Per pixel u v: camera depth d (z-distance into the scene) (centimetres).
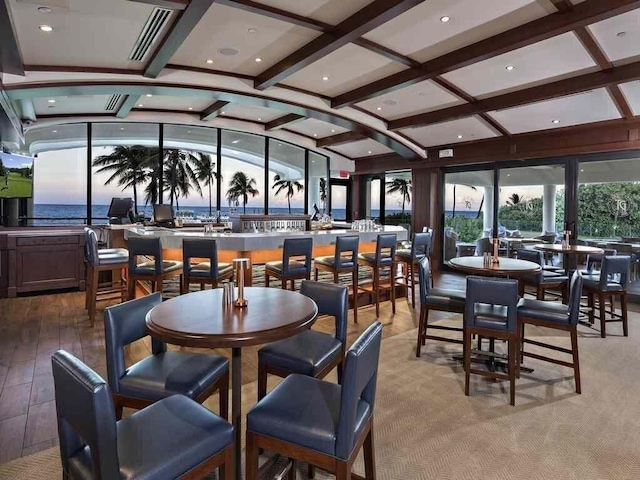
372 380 167
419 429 241
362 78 559
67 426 130
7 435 228
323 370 212
